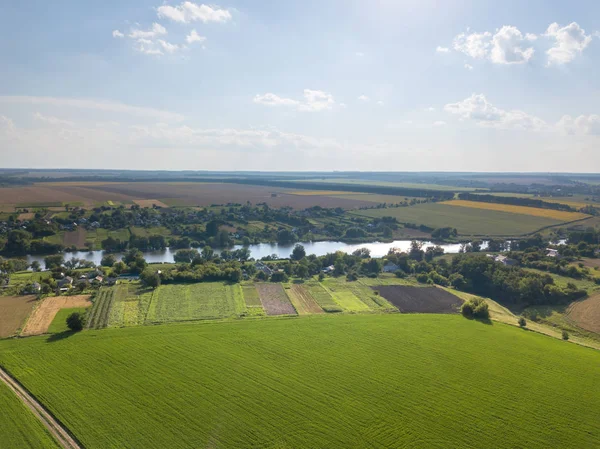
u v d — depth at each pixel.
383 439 61.75
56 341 89.88
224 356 85.25
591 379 80.25
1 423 62.38
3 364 79.38
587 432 64.88
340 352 88.94
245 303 120.06
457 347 93.12
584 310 118.50
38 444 58.41
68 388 71.75
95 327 98.62
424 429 64.31
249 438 60.84
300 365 82.62
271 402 69.69
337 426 64.19
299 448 59.31
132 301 117.31
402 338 97.25
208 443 59.53
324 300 125.44
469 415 68.06
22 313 105.69
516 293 133.62
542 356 89.62
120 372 77.56
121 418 64.19
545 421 67.12
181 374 77.56
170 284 134.00
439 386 76.44
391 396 72.69
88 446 58.22
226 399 70.06
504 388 76.31
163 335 94.62
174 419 64.38
